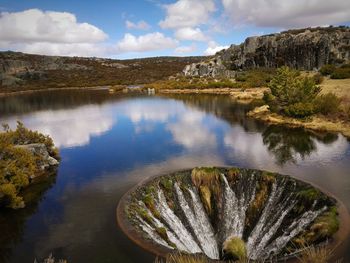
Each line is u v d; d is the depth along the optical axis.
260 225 20.34
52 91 135.38
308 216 18.33
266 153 31.44
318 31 129.88
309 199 19.30
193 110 63.34
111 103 81.50
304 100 47.69
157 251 15.01
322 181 23.33
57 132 45.09
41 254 15.77
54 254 15.66
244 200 22.45
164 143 36.78
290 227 18.39
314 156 29.77
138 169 28.00
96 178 26.16
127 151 33.94
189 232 20.45
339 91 57.97
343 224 16.12
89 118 57.50
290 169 26.39
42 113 65.69
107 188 23.88
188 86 116.12
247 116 52.88
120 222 18.09
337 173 24.92
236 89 101.44
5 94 127.50
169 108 68.25
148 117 56.69
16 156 25.78
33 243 16.78
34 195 23.22
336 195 20.69
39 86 154.50
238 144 35.22
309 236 15.97
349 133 37.50
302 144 34.19
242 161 29.19
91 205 20.98
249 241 19.14
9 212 20.61
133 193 21.39
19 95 118.94
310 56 122.38
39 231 17.98
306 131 40.22
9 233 17.95
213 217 22.27
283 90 50.16
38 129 47.59
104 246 15.95
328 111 45.44
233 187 23.25
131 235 16.61
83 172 27.83
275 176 22.23
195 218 21.80
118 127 47.94
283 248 16.59
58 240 16.89
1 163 23.05
